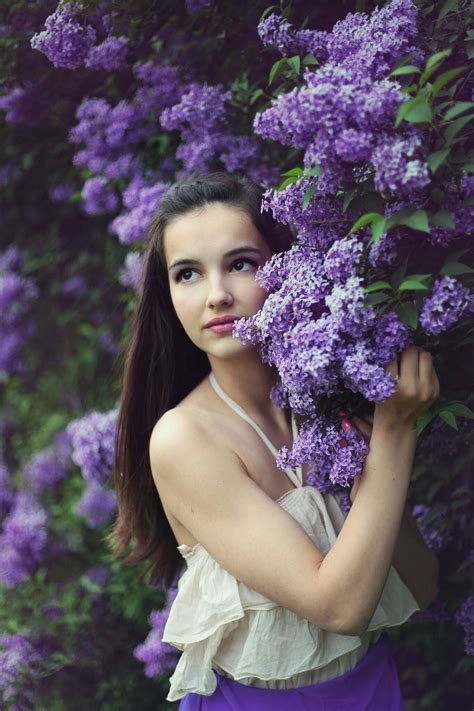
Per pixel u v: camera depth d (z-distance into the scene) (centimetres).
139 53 216
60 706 267
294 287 119
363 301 109
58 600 282
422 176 102
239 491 132
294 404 123
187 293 138
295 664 132
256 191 142
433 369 120
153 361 163
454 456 166
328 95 104
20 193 308
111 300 320
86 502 278
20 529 292
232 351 135
